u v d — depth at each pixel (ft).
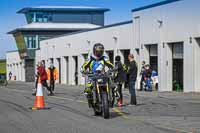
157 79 120.16
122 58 140.56
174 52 114.32
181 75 111.86
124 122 46.83
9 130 41.65
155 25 119.85
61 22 273.54
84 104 70.33
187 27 106.52
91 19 279.69
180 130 40.91
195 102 74.08
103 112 49.98
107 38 149.59
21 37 265.34
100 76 49.80
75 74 179.93
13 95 98.48
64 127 43.14
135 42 131.13
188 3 105.91
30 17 271.69
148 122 46.83
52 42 212.64
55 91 119.03
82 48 173.06
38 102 62.69
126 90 118.62
